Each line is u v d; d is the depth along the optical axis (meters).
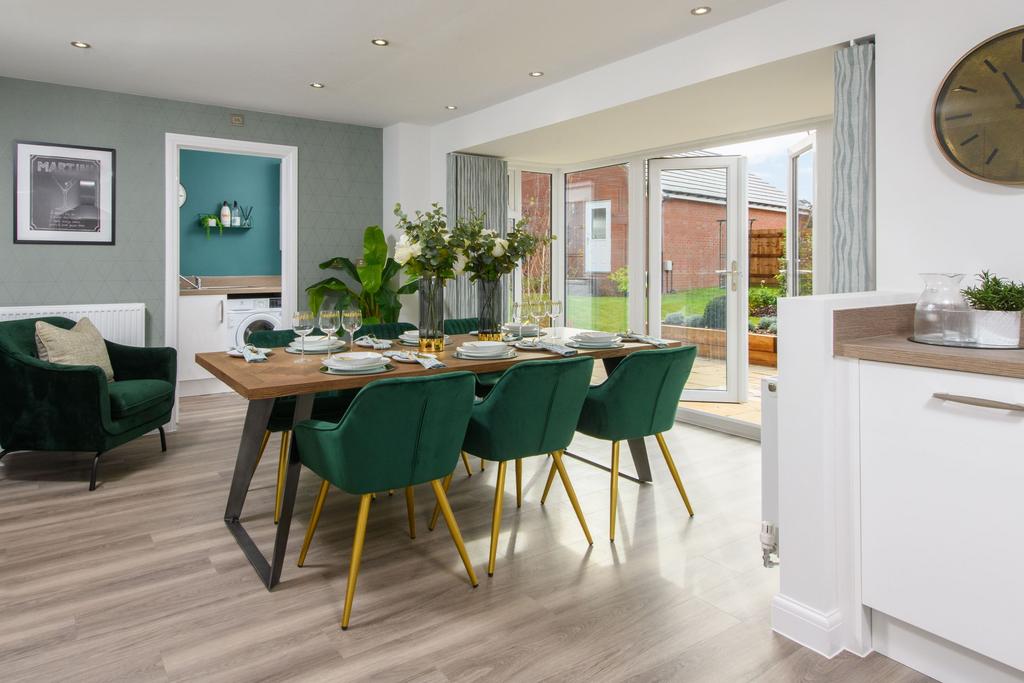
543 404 2.64
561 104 4.50
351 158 5.83
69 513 3.22
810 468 2.07
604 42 3.74
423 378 2.24
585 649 2.07
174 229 5.07
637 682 1.90
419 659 2.02
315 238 5.70
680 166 5.49
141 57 4.05
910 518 1.92
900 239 2.63
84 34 3.67
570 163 6.27
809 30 3.03
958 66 2.39
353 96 4.89
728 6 3.23
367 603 2.36
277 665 1.98
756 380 6.53
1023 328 1.97
